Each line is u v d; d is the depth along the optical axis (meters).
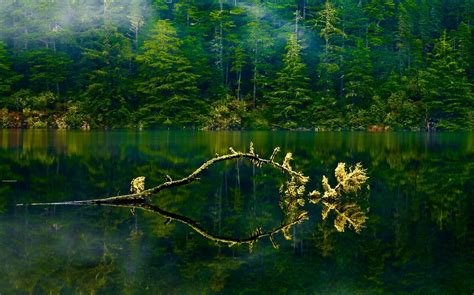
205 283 6.44
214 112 58.88
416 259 7.70
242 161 22.34
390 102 60.78
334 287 6.39
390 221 10.41
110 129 55.38
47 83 58.44
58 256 7.46
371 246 8.38
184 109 59.38
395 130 59.28
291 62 61.84
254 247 8.22
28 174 16.77
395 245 8.47
